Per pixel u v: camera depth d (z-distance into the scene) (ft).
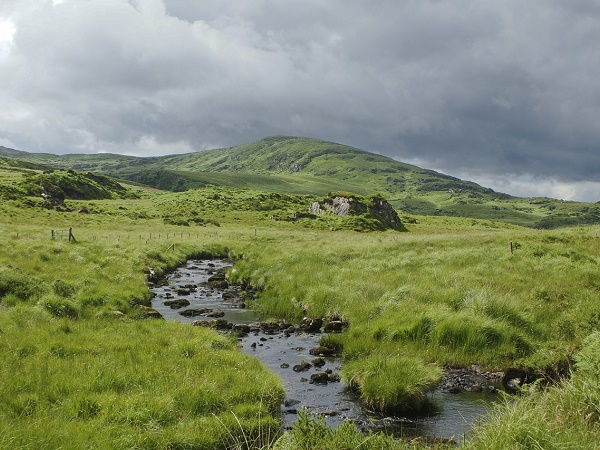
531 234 125.49
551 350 41.81
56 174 484.33
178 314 66.74
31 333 42.22
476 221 519.19
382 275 78.48
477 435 22.31
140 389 31.45
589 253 93.97
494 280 68.33
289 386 39.22
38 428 24.38
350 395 37.68
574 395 24.16
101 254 111.75
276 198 534.37
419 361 40.55
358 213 399.24
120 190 558.97
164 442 24.99
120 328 48.01
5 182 379.96
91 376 33.17
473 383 40.37
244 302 76.69
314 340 54.60
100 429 25.39
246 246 167.73
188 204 443.32
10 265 75.97
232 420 28.40
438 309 53.52
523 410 22.00
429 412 34.37
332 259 103.65
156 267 108.06
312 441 23.56
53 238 142.41
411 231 398.01
